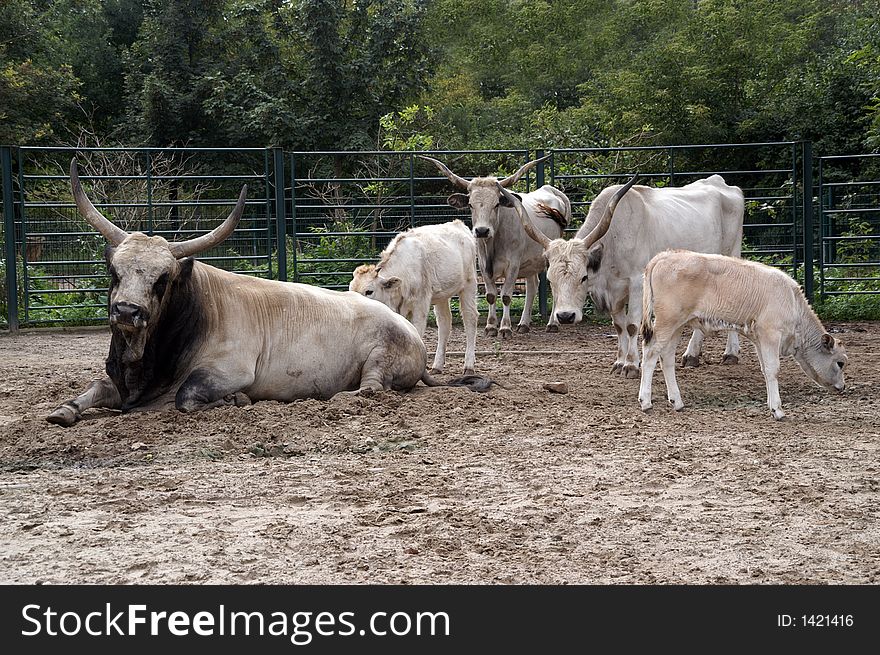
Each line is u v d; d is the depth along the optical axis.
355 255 20.56
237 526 5.84
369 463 7.30
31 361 13.72
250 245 25.28
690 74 30.23
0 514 6.07
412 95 36.50
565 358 13.53
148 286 8.05
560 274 10.16
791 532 5.77
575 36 52.31
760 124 28.97
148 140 34.25
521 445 7.91
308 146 34.09
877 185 25.86
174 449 7.52
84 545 5.50
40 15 37.81
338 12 34.50
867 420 8.98
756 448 7.83
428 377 10.13
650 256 11.61
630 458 7.50
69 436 7.82
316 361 9.21
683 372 11.98
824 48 37.81
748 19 32.56
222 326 8.73
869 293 18.34
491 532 5.73
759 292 9.07
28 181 29.00
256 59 35.25
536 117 35.94
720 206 13.29
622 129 31.34
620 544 5.55
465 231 11.92
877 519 6.00
